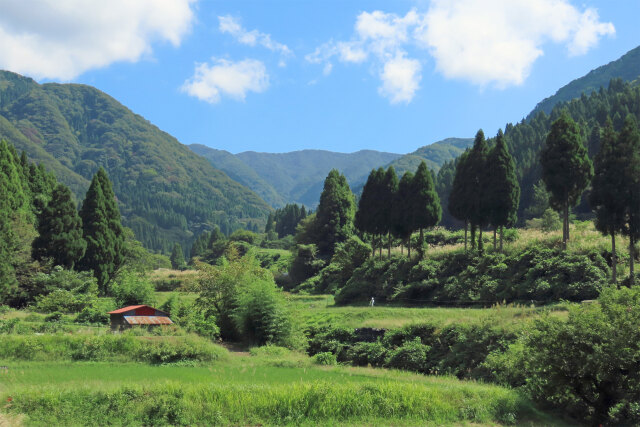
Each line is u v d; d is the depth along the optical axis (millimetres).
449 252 50219
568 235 41656
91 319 40062
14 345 26141
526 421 18641
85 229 61438
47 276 50594
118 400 17016
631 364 17922
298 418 17328
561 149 40844
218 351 30219
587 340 18328
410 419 18062
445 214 121875
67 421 16078
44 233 56156
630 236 33875
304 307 54656
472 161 49531
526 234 57938
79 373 22047
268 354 34031
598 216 35125
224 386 18500
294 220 165125
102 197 63500
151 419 16672
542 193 100125
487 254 44281
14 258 49562
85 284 51844
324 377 23719
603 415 18641
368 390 19062
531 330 20609
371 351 33094
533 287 36000
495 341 26984
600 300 19828
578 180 40094
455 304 41594
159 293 66312
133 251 73500
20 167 64250
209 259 130500
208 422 16859
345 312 44188
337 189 86938
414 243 70000
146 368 24906
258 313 39281
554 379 19281
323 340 37688
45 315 42750
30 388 17531
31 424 15648
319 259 79625
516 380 22609
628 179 33812
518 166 125438
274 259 104500
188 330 38344
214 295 45594
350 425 17344
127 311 35125
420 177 55000
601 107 133750
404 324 33906
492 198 45375
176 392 17719
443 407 18781
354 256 66125
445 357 28703
